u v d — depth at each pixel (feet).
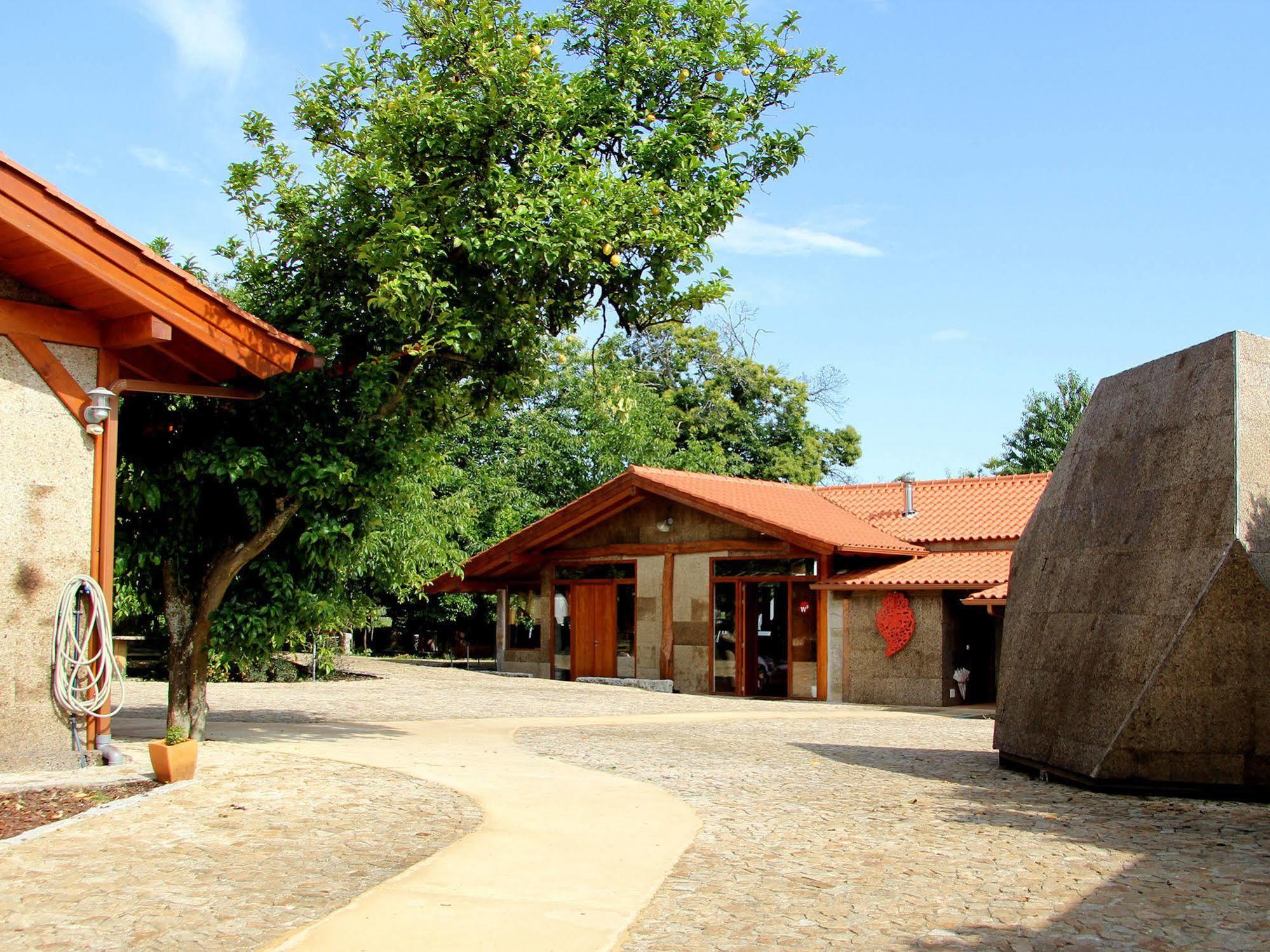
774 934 19.52
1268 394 34.35
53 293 32.01
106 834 25.04
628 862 24.31
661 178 44.27
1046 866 24.68
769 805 32.24
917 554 84.69
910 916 20.63
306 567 42.29
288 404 39.96
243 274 43.60
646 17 45.80
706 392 156.87
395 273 38.29
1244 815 30.78
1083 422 42.04
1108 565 36.83
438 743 44.34
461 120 40.65
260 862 23.02
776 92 45.85
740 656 86.38
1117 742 34.01
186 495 38.78
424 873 22.62
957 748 49.11
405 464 42.88
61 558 31.76
